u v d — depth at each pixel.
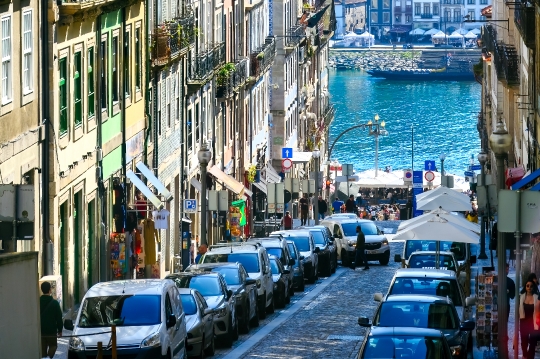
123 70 81.19
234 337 58.53
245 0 142.25
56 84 63.72
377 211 185.75
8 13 55.56
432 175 153.75
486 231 121.94
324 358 53.25
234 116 133.50
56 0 63.69
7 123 55.53
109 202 77.12
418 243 89.25
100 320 45.12
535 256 79.69
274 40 166.12
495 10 177.50
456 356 44.28
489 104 174.62
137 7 85.62
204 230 78.31
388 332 40.50
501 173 48.34
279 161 172.50
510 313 66.56
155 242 81.81
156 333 44.25
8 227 42.81
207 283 57.22
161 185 84.38
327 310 71.88
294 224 145.62
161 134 94.62
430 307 46.56
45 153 62.28
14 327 30.66
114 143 78.62
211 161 118.38
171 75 98.62
